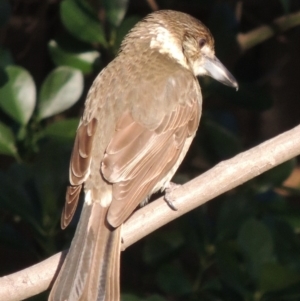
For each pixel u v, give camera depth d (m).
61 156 10.77
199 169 12.75
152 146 9.30
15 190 10.68
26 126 11.38
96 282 8.27
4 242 11.03
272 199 11.45
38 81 14.04
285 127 15.19
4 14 11.82
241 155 8.92
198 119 10.05
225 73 10.76
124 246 8.70
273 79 15.12
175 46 10.48
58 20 13.80
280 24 12.98
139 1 13.68
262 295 10.47
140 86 9.70
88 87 13.07
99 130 9.29
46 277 8.43
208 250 11.09
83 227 8.66
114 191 8.73
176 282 11.02
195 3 12.95
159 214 8.77
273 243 10.79
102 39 11.69
